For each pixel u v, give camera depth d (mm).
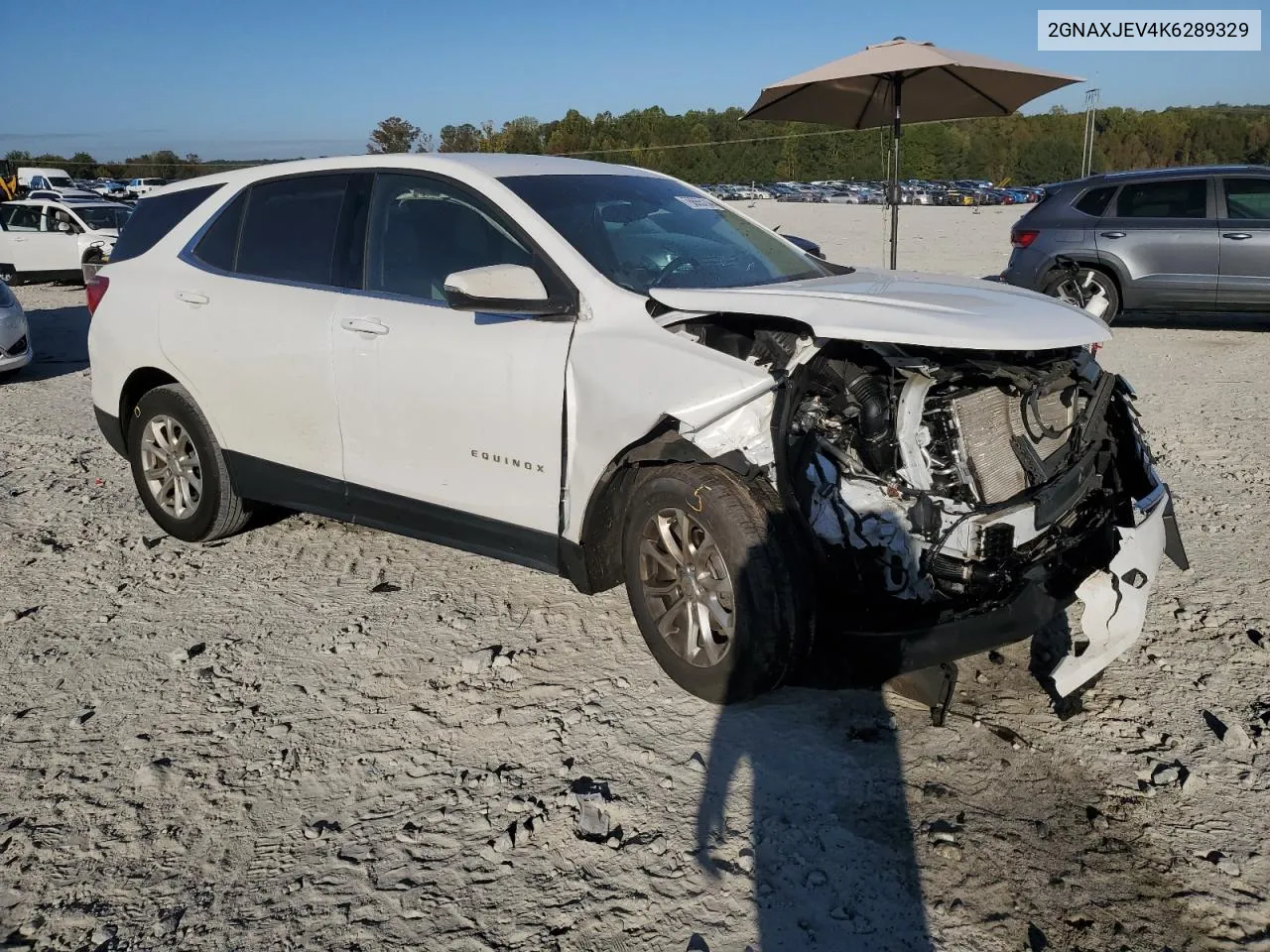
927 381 3363
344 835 3004
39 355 11633
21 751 3451
